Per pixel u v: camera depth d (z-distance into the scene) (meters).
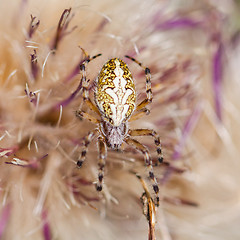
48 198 0.17
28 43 0.17
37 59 0.17
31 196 0.17
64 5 0.17
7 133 0.16
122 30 0.18
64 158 0.17
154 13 0.18
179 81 0.18
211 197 0.19
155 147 0.17
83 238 0.18
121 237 0.18
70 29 0.17
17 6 0.17
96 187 0.16
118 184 0.18
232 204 0.19
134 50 0.18
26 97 0.17
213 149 0.19
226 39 0.19
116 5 0.18
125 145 0.17
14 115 0.17
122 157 0.17
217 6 0.19
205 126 0.19
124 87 0.16
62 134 0.17
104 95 0.16
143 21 0.18
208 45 0.19
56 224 0.17
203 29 0.19
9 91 0.17
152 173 0.16
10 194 0.17
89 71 0.17
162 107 0.18
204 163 0.19
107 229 0.18
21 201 0.17
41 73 0.17
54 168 0.17
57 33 0.17
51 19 0.17
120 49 0.17
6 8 0.17
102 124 0.17
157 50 0.18
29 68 0.17
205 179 0.19
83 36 0.17
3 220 0.17
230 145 0.19
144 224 0.18
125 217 0.18
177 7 0.19
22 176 0.17
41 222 0.17
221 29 0.19
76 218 0.18
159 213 0.18
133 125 0.18
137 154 0.17
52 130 0.17
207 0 0.19
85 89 0.16
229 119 0.19
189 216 0.18
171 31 0.19
